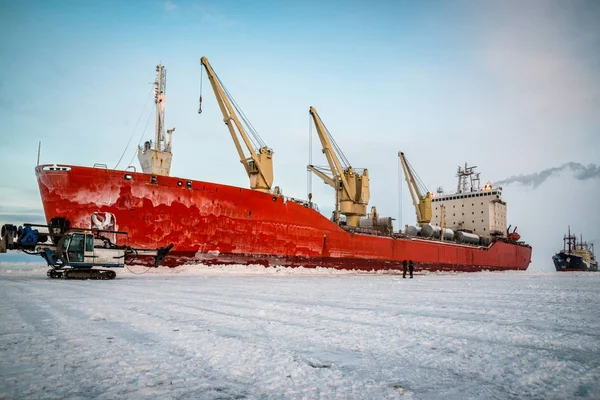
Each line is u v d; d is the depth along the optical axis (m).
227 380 3.75
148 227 25.31
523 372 4.12
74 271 17.62
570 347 5.29
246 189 30.06
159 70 32.06
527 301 11.45
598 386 3.66
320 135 41.91
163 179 25.91
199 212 27.30
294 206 33.84
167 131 31.61
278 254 32.38
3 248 17.70
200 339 5.45
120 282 16.47
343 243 38.53
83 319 6.94
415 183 54.31
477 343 5.48
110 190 24.30
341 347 5.16
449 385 3.68
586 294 14.38
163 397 3.25
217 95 34.16
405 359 4.61
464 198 67.50
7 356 4.44
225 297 11.25
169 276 21.75
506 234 68.31
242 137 33.91
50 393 3.29
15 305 8.66
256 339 5.54
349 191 42.22
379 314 8.21
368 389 3.54
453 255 52.97
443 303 10.64
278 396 3.33
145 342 5.22
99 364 4.19
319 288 15.88
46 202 23.75
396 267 44.41
